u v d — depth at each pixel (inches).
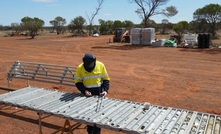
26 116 286.0
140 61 742.5
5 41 1707.7
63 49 1119.0
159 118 153.0
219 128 138.8
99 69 204.2
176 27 2432.3
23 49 1133.1
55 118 279.9
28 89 235.0
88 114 160.2
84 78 202.5
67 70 327.9
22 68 364.2
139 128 139.3
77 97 197.9
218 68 610.5
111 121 149.3
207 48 1078.4
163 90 407.2
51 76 337.7
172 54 901.8
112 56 866.1
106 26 2965.1
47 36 2459.4
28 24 2546.8
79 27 2896.2
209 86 432.5
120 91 401.7
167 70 590.9
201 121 148.1
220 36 2219.5
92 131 200.2
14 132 245.1
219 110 309.9
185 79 490.3
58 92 218.7
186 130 135.4
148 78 504.4
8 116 286.7
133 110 167.5
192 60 749.9
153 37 1317.7
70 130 211.5
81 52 995.9
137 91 402.0
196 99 356.5
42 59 802.2
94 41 1653.5
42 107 176.1
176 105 329.4
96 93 205.0
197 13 2313.0
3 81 469.7
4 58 833.5
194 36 1240.8
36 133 243.3
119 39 1566.2
